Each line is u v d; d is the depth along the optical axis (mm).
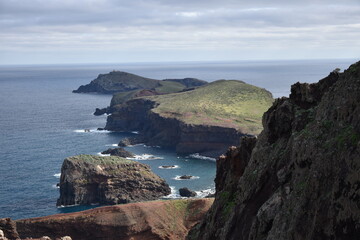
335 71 41688
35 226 117000
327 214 27922
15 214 139250
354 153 27453
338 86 32531
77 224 117125
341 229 26984
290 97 43219
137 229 116188
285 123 41094
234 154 51719
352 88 30562
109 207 121438
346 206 26812
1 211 141125
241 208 40500
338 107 30922
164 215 119625
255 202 39500
